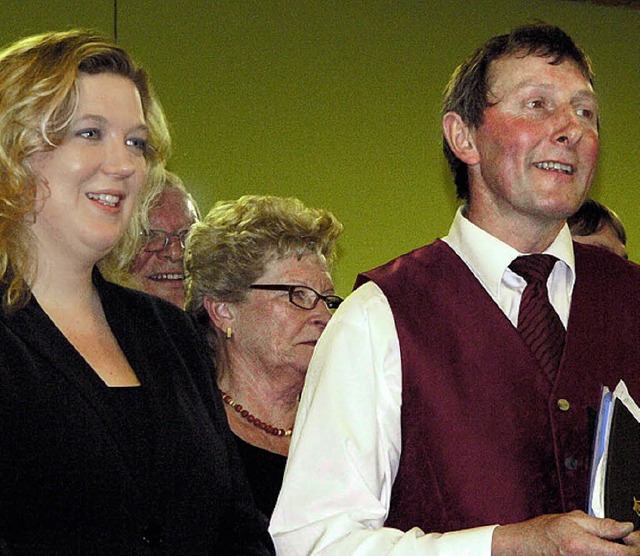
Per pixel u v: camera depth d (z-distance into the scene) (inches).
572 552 96.1
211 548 109.6
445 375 113.7
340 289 289.3
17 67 107.0
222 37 280.8
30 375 101.5
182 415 110.4
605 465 104.8
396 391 113.7
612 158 319.0
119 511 101.3
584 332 116.8
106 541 100.1
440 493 111.3
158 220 167.2
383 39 298.4
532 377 114.0
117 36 269.7
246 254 147.3
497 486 110.3
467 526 109.7
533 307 117.3
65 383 102.9
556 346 116.3
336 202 290.4
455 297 117.7
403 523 112.0
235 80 281.3
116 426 104.3
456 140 121.6
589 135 114.7
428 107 301.4
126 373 110.3
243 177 280.4
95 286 115.7
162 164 123.7
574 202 114.3
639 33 324.2
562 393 113.5
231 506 113.7
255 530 113.2
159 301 121.7
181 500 106.8
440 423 112.5
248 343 146.9
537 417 112.5
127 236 123.1
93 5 267.0
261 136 283.1
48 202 107.4
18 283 105.5
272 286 146.9
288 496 111.3
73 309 111.0
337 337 115.4
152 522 103.3
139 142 112.6
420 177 299.3
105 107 108.6
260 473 141.0
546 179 113.7
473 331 115.9
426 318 116.3
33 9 260.5
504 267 118.1
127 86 111.4
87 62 109.9
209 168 277.3
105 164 107.9
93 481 100.6
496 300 118.1
